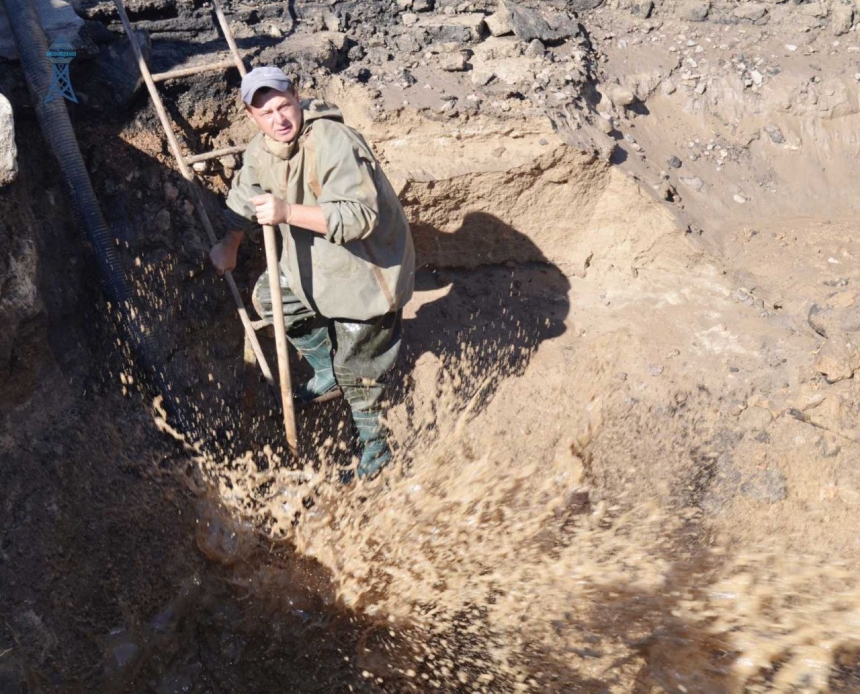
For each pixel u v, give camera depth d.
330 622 3.96
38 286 3.59
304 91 4.69
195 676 3.80
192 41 4.72
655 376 4.49
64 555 3.55
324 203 3.33
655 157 5.11
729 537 3.97
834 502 3.96
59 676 3.38
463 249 4.95
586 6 5.70
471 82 4.89
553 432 4.48
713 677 3.51
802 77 5.39
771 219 5.09
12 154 3.36
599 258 5.02
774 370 4.37
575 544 4.05
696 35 5.62
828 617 3.63
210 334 4.37
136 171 4.29
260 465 4.32
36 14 4.15
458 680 3.73
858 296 4.46
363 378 3.97
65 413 3.79
